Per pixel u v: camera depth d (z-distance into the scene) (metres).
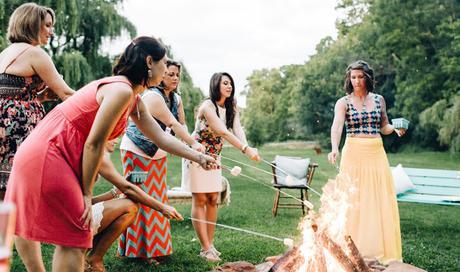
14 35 3.26
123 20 17.12
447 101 24.27
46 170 2.40
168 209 3.00
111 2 17.58
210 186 4.50
